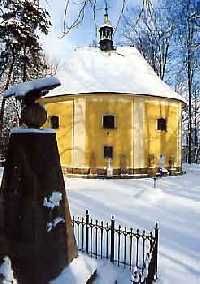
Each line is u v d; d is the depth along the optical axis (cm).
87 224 1008
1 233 674
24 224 657
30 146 667
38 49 3084
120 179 2702
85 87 2805
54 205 682
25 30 2845
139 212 1584
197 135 5059
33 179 661
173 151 3041
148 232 1270
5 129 3888
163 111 2973
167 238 1212
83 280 702
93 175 2764
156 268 900
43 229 664
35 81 679
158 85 3031
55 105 2958
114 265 887
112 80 2888
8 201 671
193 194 2003
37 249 656
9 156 680
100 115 2791
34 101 693
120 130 2798
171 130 3031
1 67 3156
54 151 697
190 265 982
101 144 2781
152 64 3944
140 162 2830
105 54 3180
